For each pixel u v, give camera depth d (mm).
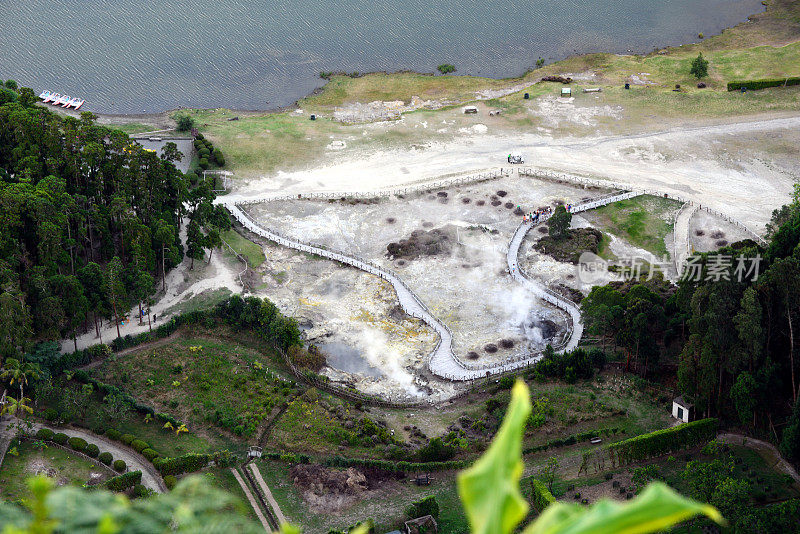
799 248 133875
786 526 103375
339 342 163875
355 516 116750
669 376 148250
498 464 9336
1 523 10672
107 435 129500
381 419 141875
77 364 144625
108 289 149000
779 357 133750
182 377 145875
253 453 129625
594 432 134125
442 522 115375
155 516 11195
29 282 143250
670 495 9195
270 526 114688
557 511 9602
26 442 123938
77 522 10406
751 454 127500
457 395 149625
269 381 148375
